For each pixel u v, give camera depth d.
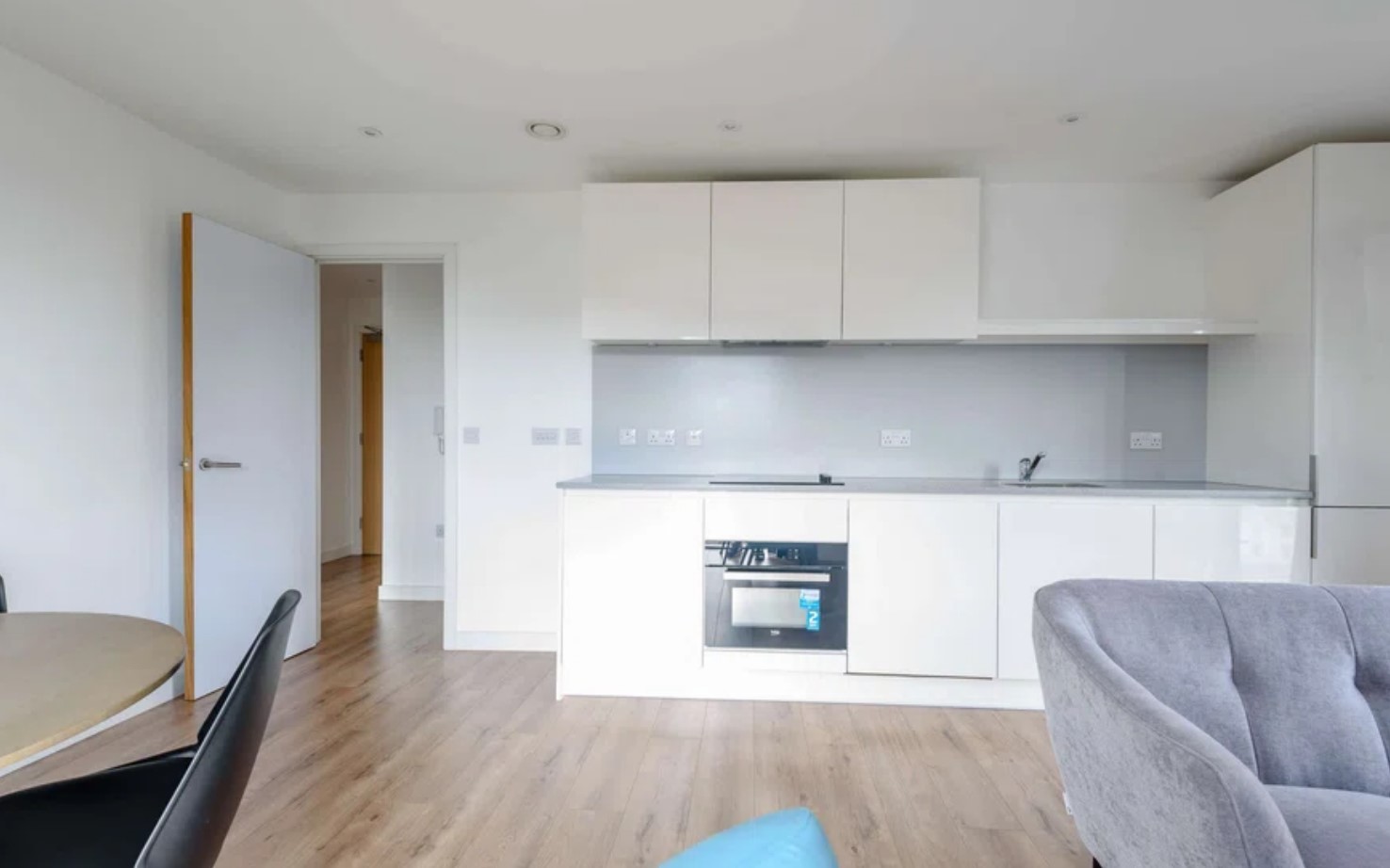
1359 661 1.36
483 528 3.43
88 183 2.43
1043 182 3.23
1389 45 2.07
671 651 2.79
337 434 5.97
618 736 2.43
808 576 2.75
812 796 2.03
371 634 3.73
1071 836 1.83
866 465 3.36
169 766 1.32
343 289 5.68
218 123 2.66
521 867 1.68
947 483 2.97
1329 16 1.92
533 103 2.48
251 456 3.04
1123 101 2.43
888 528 2.74
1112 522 2.70
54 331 2.32
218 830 1.01
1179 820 0.89
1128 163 3.00
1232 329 2.87
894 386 3.35
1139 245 3.23
